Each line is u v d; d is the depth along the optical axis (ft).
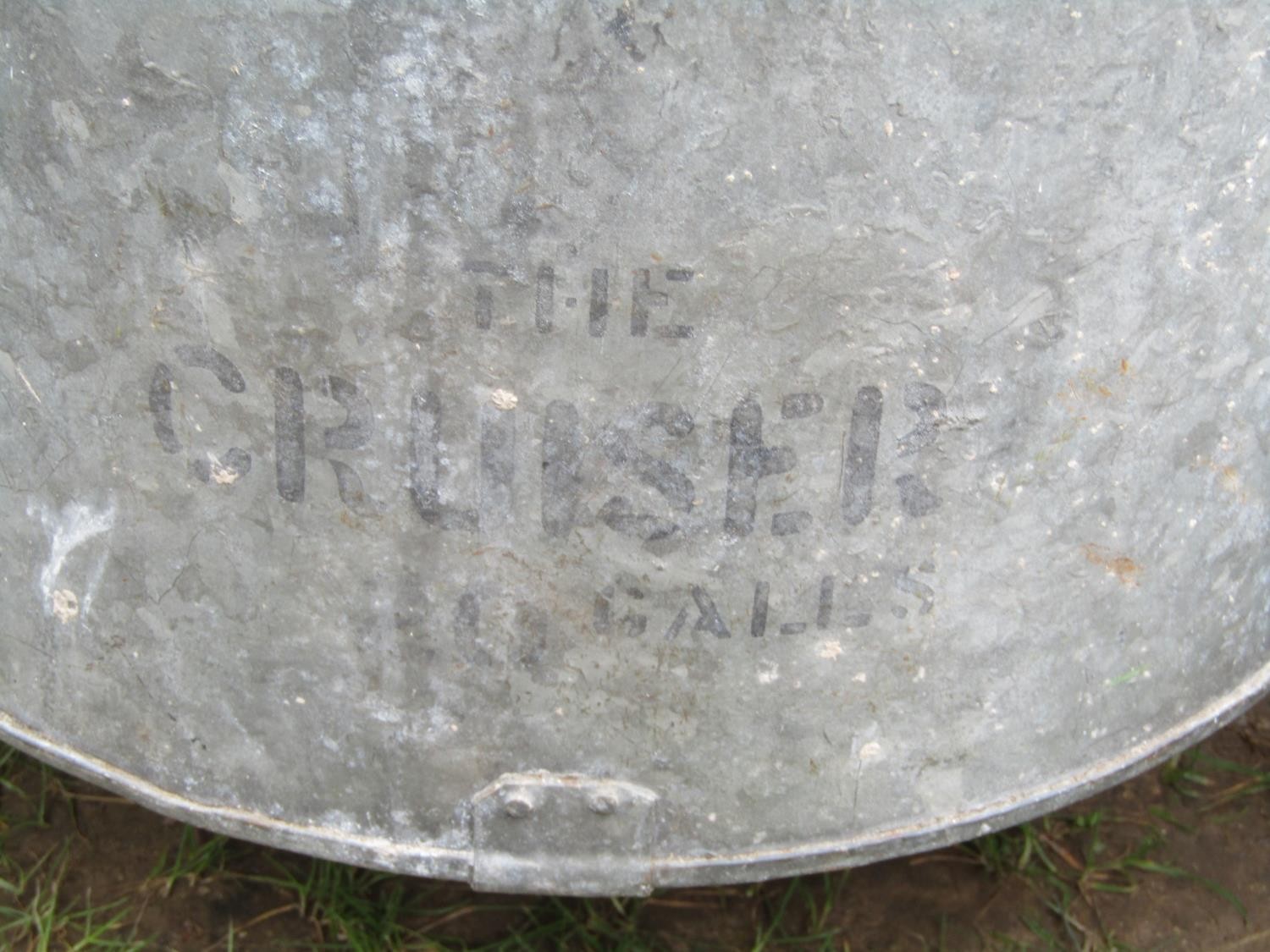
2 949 5.96
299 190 3.95
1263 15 3.99
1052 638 4.75
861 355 4.16
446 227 3.96
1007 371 4.26
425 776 4.76
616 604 4.46
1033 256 4.11
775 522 4.36
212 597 4.57
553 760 4.70
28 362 4.39
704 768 4.73
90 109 3.95
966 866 6.57
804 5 3.71
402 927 6.08
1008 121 3.92
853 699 4.67
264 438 4.30
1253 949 6.26
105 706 4.89
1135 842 6.67
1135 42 3.89
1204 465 4.72
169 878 6.23
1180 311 4.37
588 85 3.79
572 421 4.19
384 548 4.41
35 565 4.74
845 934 6.24
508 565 4.41
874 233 3.99
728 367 4.13
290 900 6.27
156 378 4.28
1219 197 4.24
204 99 3.88
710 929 6.25
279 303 4.10
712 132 3.84
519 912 6.28
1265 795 6.93
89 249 4.14
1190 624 5.03
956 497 4.41
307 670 4.63
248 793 4.91
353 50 3.77
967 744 4.84
